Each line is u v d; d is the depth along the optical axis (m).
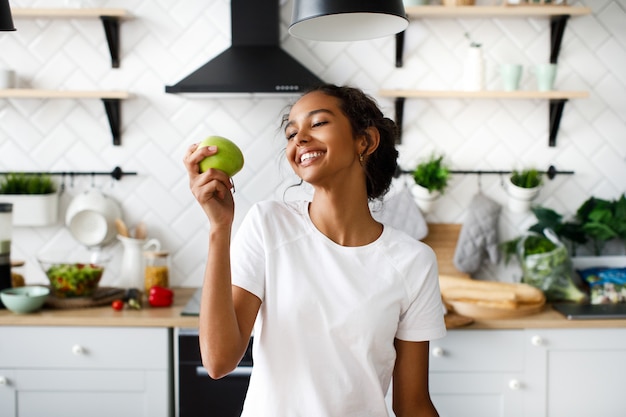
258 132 3.29
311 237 1.41
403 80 3.28
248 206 3.31
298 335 1.34
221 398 2.70
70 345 2.71
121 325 2.70
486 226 3.22
